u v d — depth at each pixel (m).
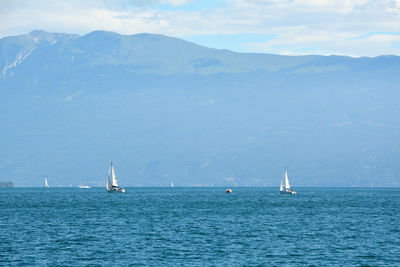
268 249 159.25
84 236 183.38
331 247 163.00
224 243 169.50
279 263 140.50
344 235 188.00
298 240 176.25
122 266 136.88
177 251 155.62
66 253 152.38
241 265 138.12
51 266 136.62
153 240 174.88
